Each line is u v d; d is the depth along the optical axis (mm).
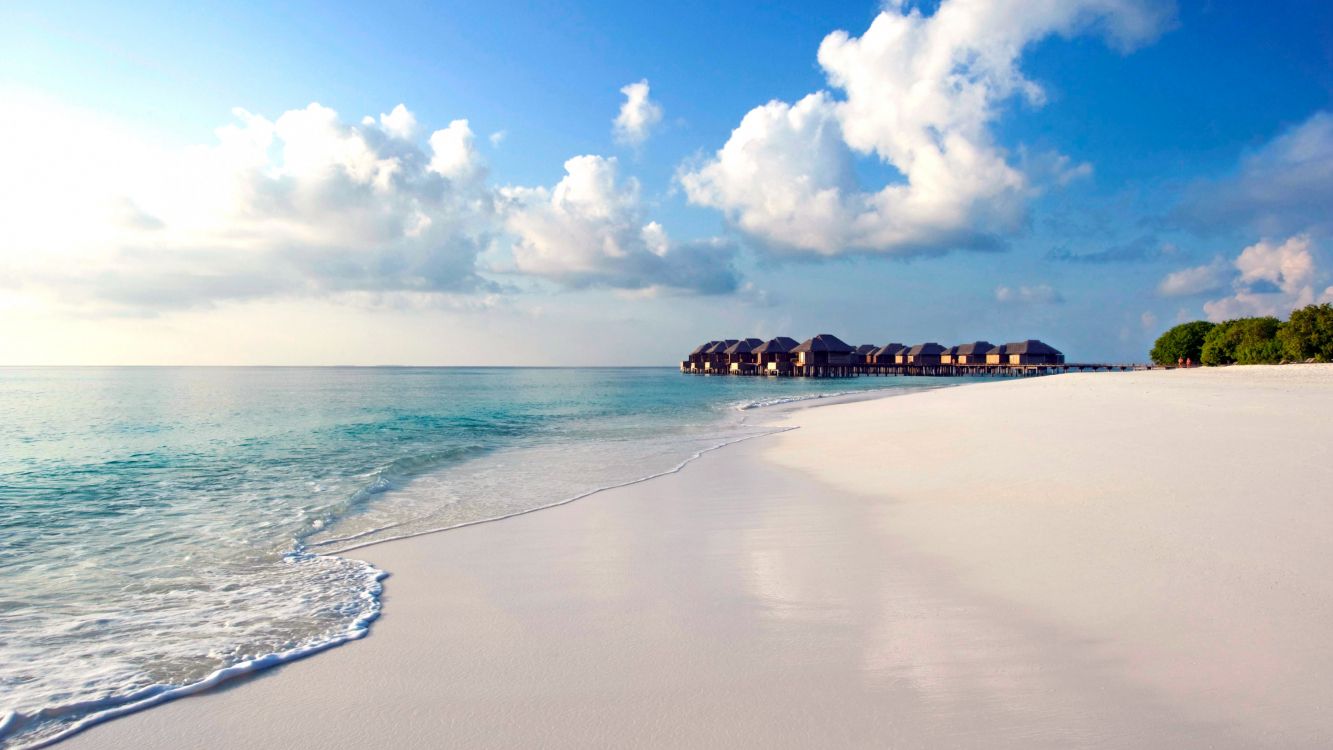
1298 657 3641
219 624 5020
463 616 5008
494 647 4398
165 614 5281
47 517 9109
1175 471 8117
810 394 45094
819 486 9797
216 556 7055
